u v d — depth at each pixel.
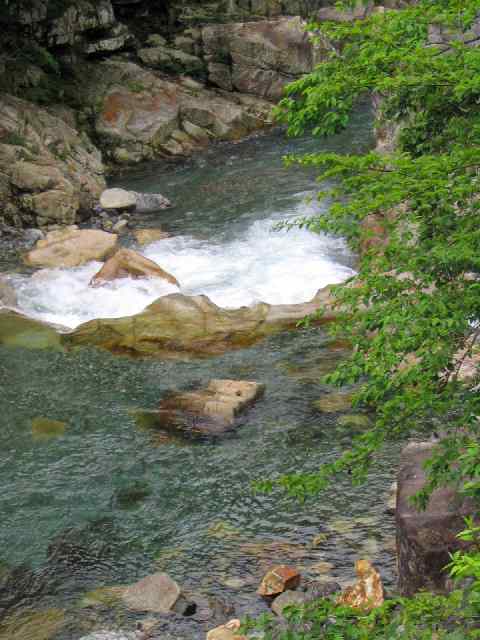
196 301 13.22
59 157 20.14
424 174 5.57
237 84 26.06
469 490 5.57
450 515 7.14
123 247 16.48
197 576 7.93
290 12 29.28
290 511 8.77
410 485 7.56
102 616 7.45
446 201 5.62
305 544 8.26
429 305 5.49
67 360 12.02
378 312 5.83
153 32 27.66
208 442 10.05
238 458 9.72
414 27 6.23
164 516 8.81
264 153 22.42
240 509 8.86
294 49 26.02
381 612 4.82
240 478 9.35
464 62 5.94
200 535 8.51
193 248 16.38
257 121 24.92
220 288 14.52
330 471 6.16
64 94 23.41
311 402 10.79
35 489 9.29
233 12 28.50
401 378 5.80
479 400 5.90
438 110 6.61
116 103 23.58
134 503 9.02
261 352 12.13
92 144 22.30
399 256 5.91
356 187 6.09
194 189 19.98
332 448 9.79
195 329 12.69
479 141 6.04
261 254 15.89
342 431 10.10
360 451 6.08
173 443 10.05
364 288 5.92
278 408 10.70
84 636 7.20
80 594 7.77
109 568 8.11
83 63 24.56
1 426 10.49
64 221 17.94
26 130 20.09
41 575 8.04
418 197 5.57
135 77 24.55
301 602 7.28
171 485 9.30
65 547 8.41
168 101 24.06
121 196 18.73
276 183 19.81
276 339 12.46
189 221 17.91
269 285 14.55
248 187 19.72
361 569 7.65
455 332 5.82
